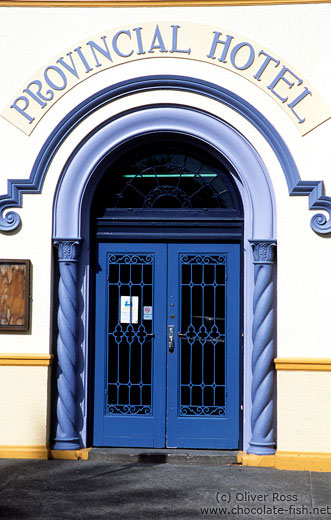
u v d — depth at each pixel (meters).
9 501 6.93
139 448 8.81
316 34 8.45
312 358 8.26
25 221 8.65
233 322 8.84
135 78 8.55
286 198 8.42
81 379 8.77
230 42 8.51
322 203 8.32
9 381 8.52
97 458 8.55
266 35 8.49
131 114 8.65
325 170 8.41
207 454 8.54
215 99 8.54
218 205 8.91
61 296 8.65
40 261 8.62
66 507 6.76
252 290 8.64
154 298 8.94
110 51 8.62
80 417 8.76
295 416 8.26
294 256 8.38
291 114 8.45
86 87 8.64
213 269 8.91
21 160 8.68
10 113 8.69
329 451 8.20
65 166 8.68
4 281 8.58
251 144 8.49
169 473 7.99
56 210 8.68
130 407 8.88
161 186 8.96
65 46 8.67
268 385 8.40
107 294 8.96
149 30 8.58
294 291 8.36
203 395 8.83
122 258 8.98
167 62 8.55
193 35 8.55
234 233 8.84
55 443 8.63
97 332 8.95
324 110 8.42
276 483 7.63
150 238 8.94
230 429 8.77
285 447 8.26
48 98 8.66
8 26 8.70
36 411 8.50
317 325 8.32
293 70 8.45
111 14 8.63
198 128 8.60
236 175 8.73
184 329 8.90
